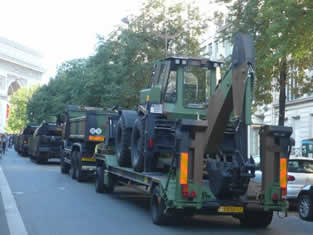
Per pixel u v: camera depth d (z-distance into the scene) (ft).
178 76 37.88
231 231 32.04
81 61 148.97
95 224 32.99
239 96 27.96
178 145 29.91
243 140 28.27
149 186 34.65
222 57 60.08
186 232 30.89
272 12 44.06
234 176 28.96
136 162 38.40
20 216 35.50
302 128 102.68
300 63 62.08
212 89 38.24
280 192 30.22
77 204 42.63
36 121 185.98
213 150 32.01
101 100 98.07
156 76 40.09
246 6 56.95
